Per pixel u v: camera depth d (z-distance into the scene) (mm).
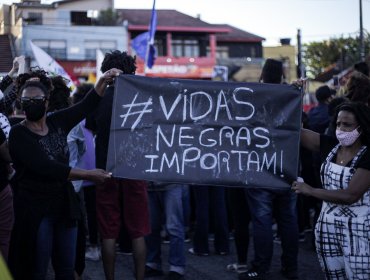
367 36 41281
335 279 4324
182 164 4582
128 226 5352
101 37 44375
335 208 4258
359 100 5738
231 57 51344
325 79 33781
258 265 6039
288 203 6117
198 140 4605
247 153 4602
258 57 51844
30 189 4367
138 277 5355
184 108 4617
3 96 5367
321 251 4344
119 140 4562
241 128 4605
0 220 4566
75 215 4477
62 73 12555
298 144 4582
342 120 4176
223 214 7328
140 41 27734
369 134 4152
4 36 41625
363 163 4141
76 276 5254
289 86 4617
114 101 4582
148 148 4574
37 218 4344
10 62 39562
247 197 6035
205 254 7336
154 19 17781
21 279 4395
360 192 4125
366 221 4180
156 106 4605
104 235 5328
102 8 48594
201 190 7230
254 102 4621
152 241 6340
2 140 4535
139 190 5336
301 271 6555
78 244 5102
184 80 4633
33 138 4359
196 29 47375
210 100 4625
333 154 4367
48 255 4430
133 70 5367
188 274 6449
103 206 5332
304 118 7547
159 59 45406
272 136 4598
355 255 4172
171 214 6152
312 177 7902
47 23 45500
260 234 5973
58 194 4438
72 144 6066
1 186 4559
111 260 5340
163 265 6945
